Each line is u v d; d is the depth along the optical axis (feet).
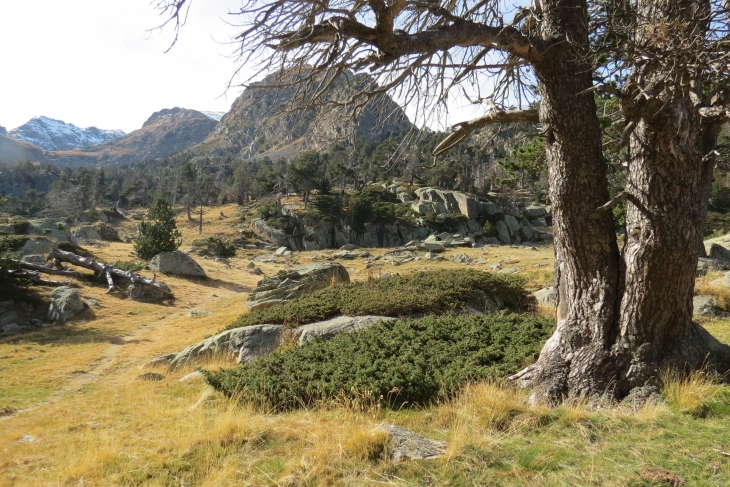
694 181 18.69
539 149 54.24
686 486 12.38
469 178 337.93
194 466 17.63
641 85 16.56
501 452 15.37
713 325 35.99
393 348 29.37
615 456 14.29
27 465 21.26
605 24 18.06
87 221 341.82
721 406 16.88
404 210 319.06
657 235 18.71
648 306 19.17
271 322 48.88
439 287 53.26
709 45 15.28
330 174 354.54
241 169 432.25
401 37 15.60
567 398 19.39
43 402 46.75
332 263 92.27
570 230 20.33
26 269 120.98
